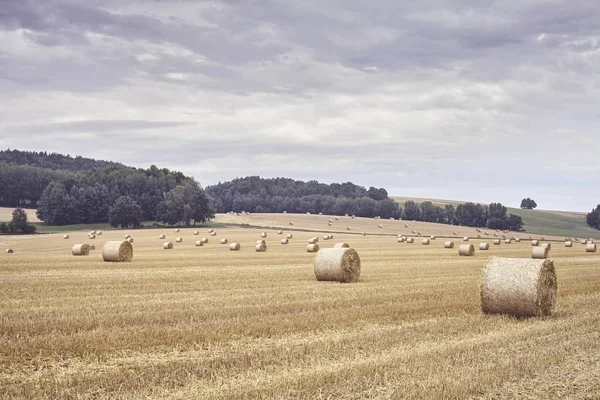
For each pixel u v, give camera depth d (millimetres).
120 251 40906
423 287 25062
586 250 63094
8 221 121312
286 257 47312
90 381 10469
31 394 9742
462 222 170375
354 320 16531
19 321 15875
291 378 10547
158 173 171500
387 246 73562
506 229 159625
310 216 157000
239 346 13266
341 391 10000
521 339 14195
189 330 14734
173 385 10320
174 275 29703
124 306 18844
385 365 11469
